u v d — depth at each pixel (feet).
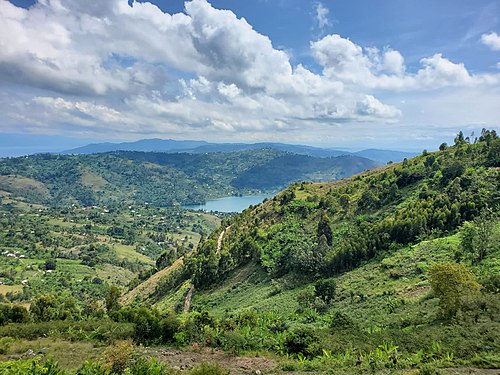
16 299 426.92
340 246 226.17
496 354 61.26
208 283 285.23
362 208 298.15
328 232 259.39
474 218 184.34
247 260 294.66
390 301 134.62
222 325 119.75
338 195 357.20
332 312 149.18
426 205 225.56
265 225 352.49
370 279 174.40
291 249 247.70
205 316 119.34
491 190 218.59
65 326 122.72
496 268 134.62
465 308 87.56
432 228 205.87
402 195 286.05
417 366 61.62
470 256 154.81
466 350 65.21
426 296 126.62
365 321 122.11
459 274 96.37
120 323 123.44
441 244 180.45
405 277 160.04
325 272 214.28
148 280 411.75
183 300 271.69
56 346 97.66
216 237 408.87
